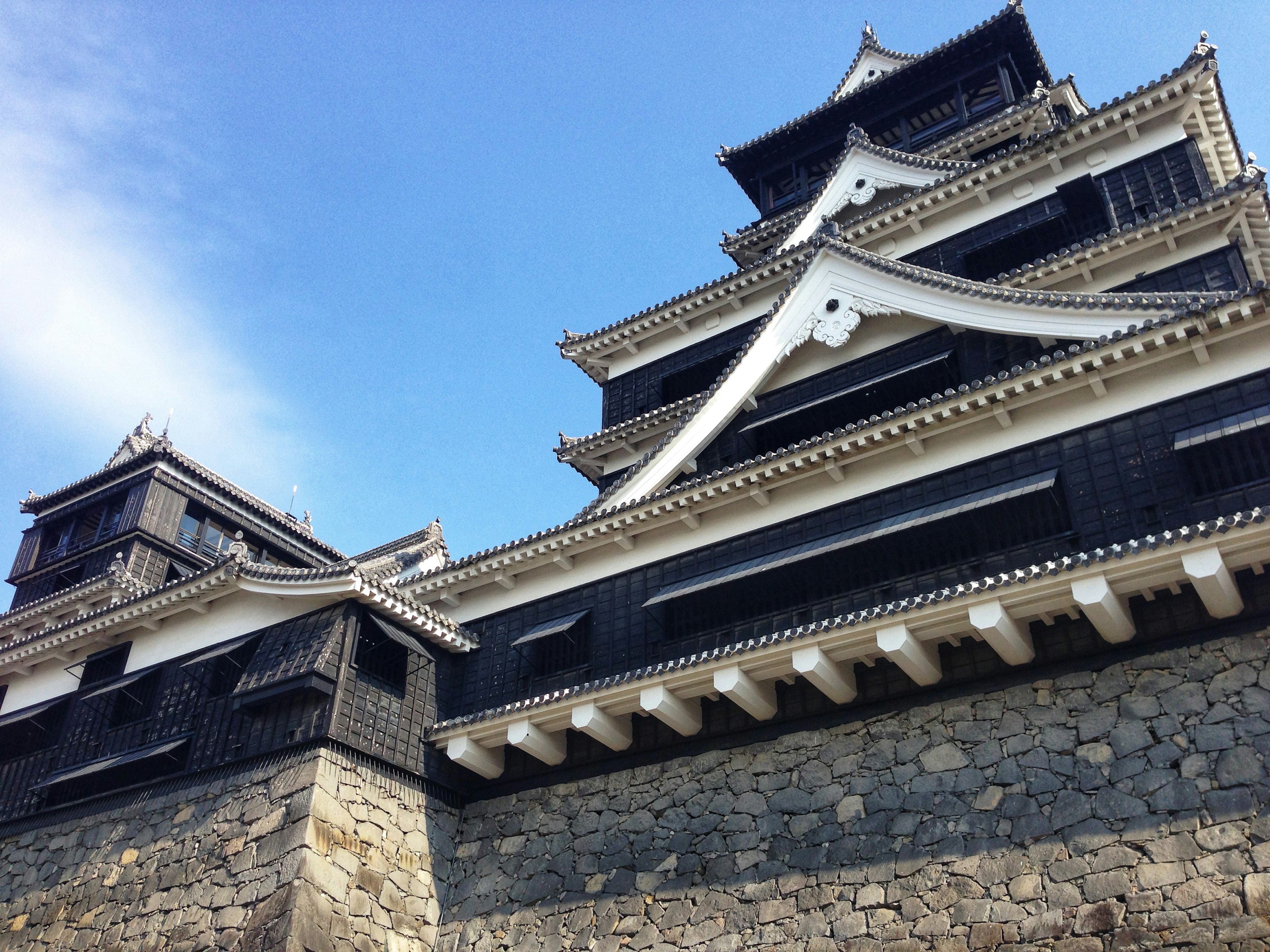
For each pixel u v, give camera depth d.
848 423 19.19
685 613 16.98
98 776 18.67
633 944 14.14
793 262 23.73
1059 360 14.36
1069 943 11.17
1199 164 19.20
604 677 17.22
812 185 32.44
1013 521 14.41
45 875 18.27
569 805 16.44
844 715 14.56
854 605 15.24
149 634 20.64
